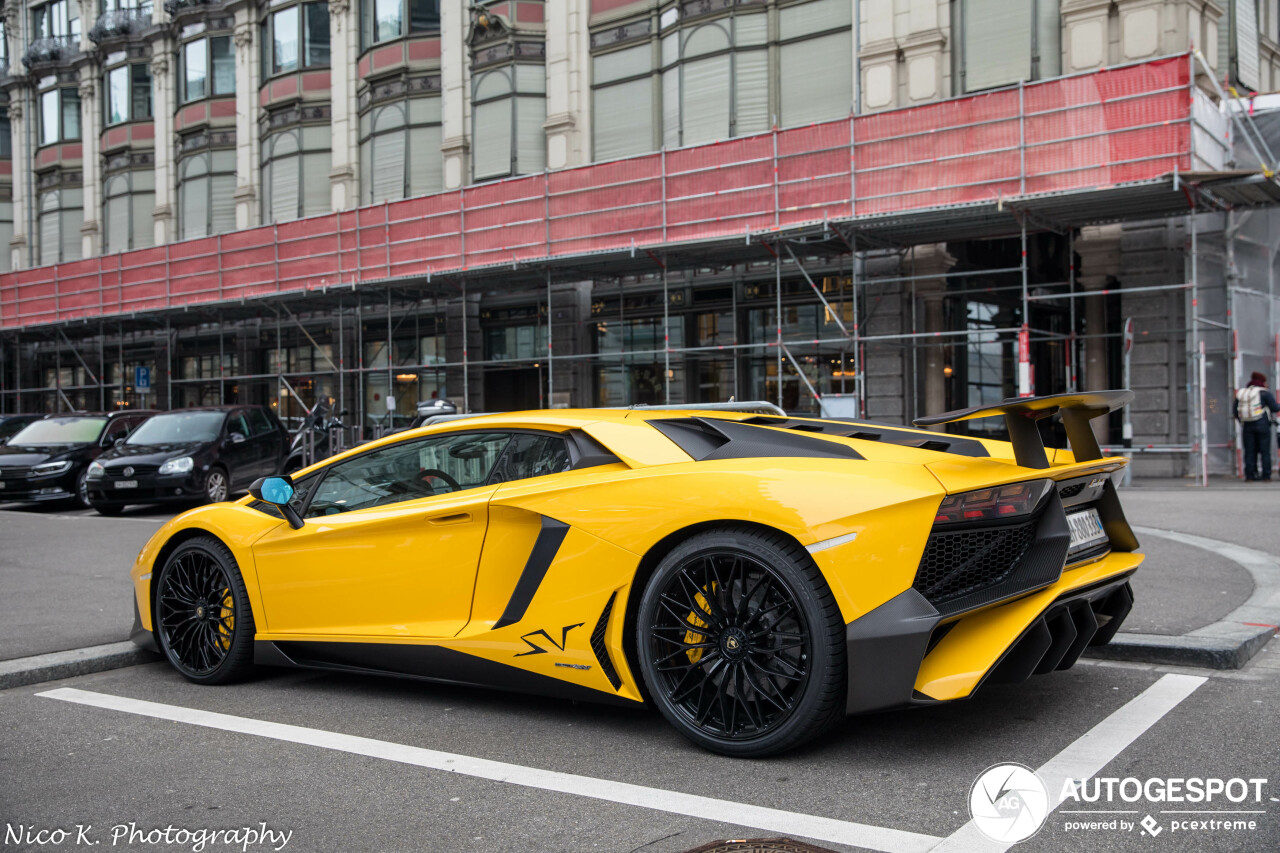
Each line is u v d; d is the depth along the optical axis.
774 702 3.19
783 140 14.30
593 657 3.54
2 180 32.44
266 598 4.43
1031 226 13.67
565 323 19.44
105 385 28.05
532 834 2.73
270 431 14.75
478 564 3.85
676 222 15.36
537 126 20.00
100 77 29.47
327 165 23.98
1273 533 7.88
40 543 9.68
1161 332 13.67
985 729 3.52
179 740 3.70
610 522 3.51
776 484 3.22
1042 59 14.54
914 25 15.47
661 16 18.39
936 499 3.05
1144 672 4.29
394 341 22.55
